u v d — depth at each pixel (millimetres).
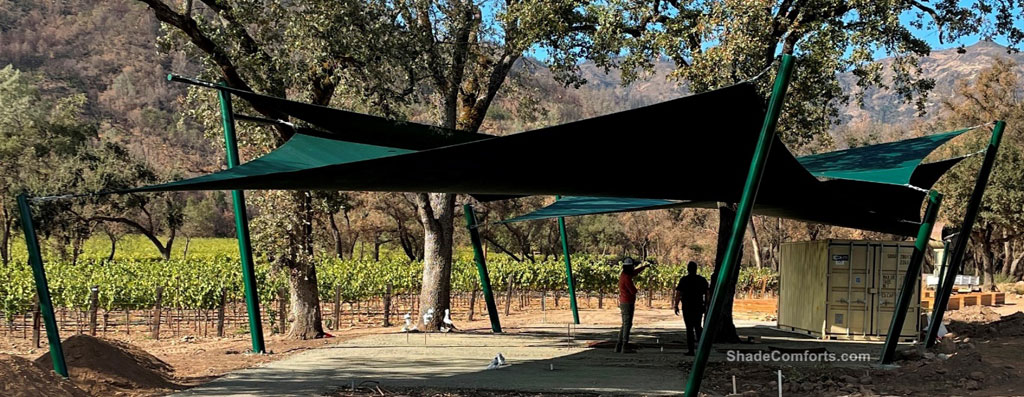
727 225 16891
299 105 10938
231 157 13492
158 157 77250
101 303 20031
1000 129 13938
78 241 42500
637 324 22422
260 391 9633
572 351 14766
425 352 14289
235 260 37844
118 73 105188
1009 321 17484
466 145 7551
